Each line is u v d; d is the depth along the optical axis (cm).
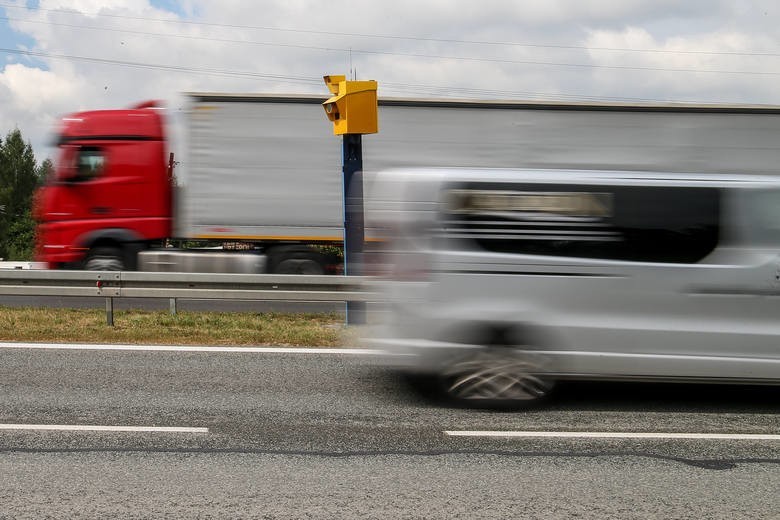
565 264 574
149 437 507
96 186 1353
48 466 447
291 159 1348
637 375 578
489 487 423
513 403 583
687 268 575
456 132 1364
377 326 594
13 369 711
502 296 574
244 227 1350
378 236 603
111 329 923
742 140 1370
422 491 415
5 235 7731
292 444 496
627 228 577
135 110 1372
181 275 952
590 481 436
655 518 383
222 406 591
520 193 577
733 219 579
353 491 413
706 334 575
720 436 527
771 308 576
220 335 899
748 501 408
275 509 386
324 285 955
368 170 1361
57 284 954
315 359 780
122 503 391
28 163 8556
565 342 576
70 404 589
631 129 1369
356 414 571
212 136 1341
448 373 582
